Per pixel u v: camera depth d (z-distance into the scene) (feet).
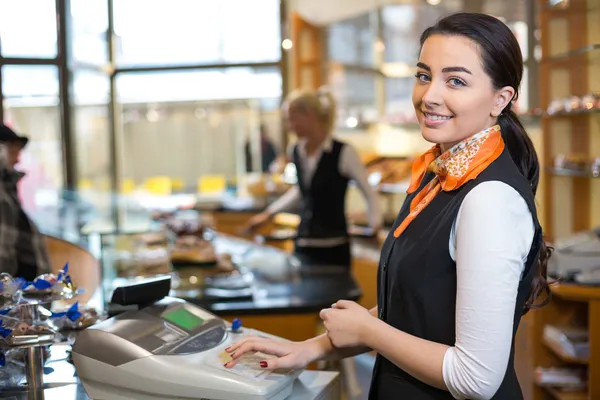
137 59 24.71
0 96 20.40
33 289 5.21
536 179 4.67
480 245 3.93
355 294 8.54
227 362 4.63
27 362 4.77
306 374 5.34
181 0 24.31
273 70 24.16
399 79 19.44
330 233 12.01
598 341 10.48
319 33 21.52
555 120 13.35
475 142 4.28
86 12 22.57
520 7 15.66
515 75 4.26
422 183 4.83
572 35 12.82
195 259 9.70
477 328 3.92
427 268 4.29
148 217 13.26
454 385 4.04
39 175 20.77
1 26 20.35
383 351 4.35
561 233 13.41
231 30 24.14
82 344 4.73
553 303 11.59
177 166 26.45
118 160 25.05
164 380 4.48
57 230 12.71
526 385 11.96
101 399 4.65
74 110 21.53
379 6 19.63
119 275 9.07
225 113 25.82
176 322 4.99
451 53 4.17
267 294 8.59
